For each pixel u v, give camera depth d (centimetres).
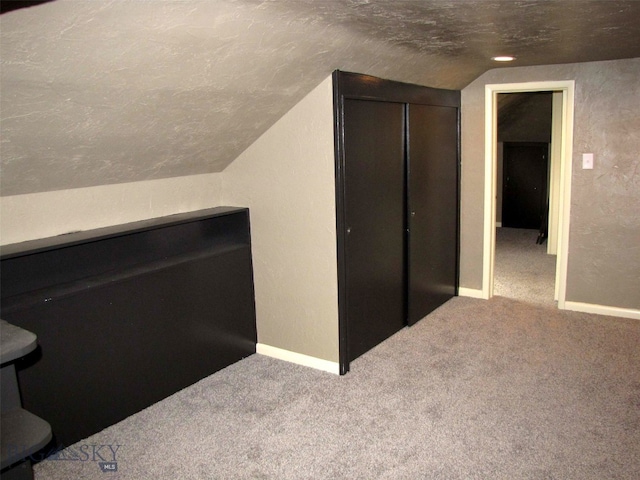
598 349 338
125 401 273
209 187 336
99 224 276
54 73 164
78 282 259
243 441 251
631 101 363
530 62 363
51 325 236
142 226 279
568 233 401
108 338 262
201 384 311
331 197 297
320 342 321
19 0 123
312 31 209
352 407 278
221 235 344
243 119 280
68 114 193
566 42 275
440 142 400
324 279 311
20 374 226
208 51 192
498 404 275
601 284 397
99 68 172
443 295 432
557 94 537
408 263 375
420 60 309
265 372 324
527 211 718
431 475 221
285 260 326
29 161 214
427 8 189
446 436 248
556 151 557
